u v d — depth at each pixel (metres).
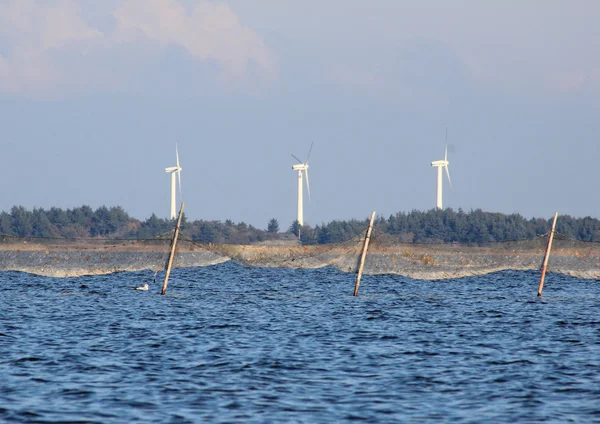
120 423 108.94
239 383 131.00
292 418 111.62
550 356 155.88
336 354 156.75
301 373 138.88
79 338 175.12
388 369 142.75
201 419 110.94
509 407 117.75
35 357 150.75
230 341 171.88
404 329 191.75
